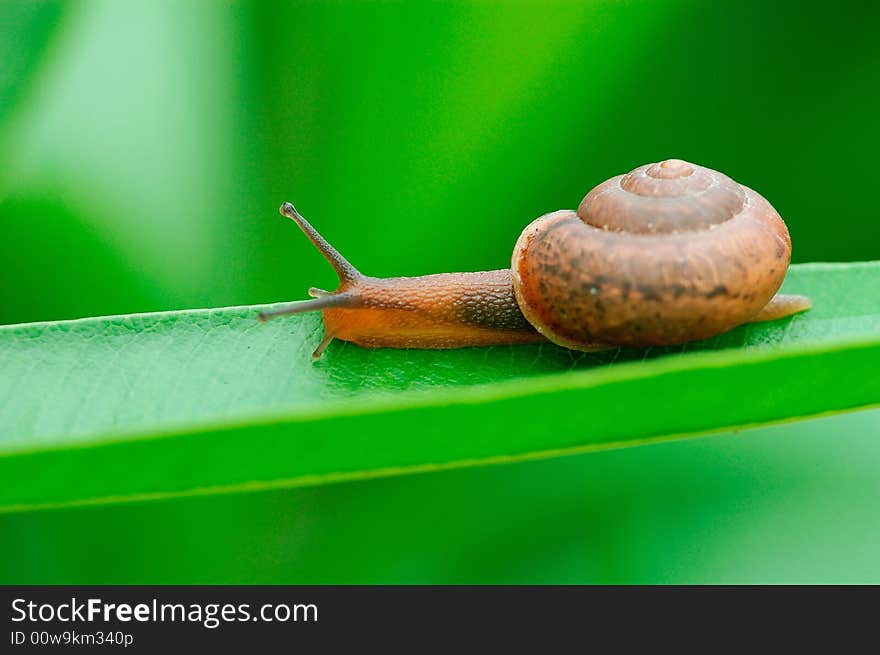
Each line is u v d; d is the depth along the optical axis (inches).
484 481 6.5
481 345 6.8
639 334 6.6
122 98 7.0
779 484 6.4
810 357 5.9
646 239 6.6
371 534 6.4
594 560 6.3
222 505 6.5
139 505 6.5
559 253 6.6
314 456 5.8
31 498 5.7
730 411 5.9
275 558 6.5
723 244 6.5
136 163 6.9
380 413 5.8
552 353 6.7
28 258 6.9
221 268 7.0
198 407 6.3
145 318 6.3
